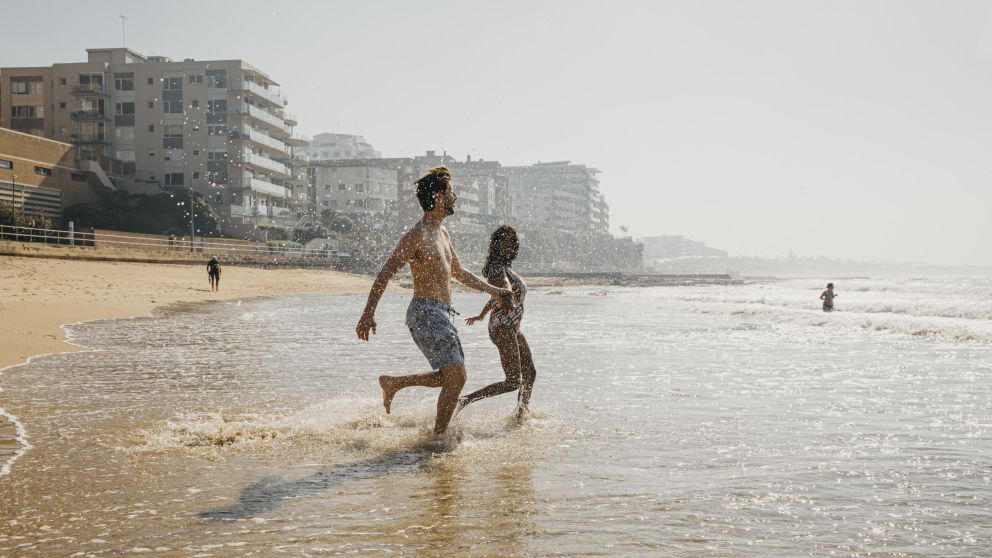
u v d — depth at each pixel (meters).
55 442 4.36
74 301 21.36
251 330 13.98
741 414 5.38
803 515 3.02
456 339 4.68
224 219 74.50
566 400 6.05
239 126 75.69
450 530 2.82
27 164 56.97
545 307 30.70
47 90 74.31
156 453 4.12
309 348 10.38
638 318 20.69
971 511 3.07
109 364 8.36
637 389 6.70
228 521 2.93
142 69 75.00
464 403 5.18
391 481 3.55
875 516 3.01
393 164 131.12
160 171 75.06
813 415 5.36
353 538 2.72
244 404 5.71
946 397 6.19
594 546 2.65
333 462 3.94
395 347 10.57
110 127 75.12
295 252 72.62
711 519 2.97
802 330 15.55
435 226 4.78
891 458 4.01
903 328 15.13
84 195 63.72
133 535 2.76
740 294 47.97
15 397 6.02
